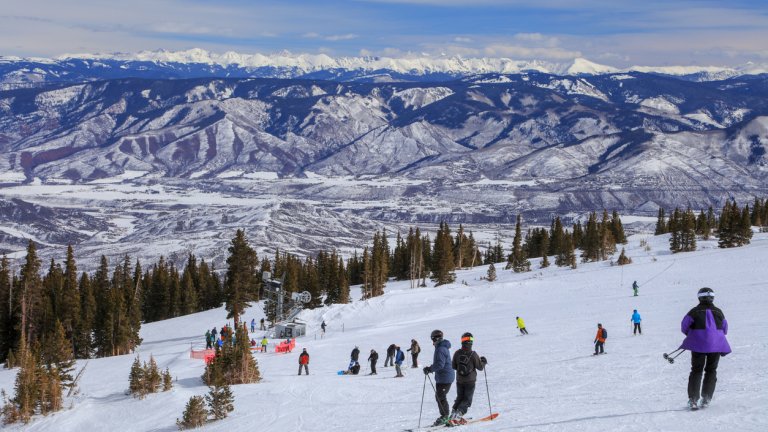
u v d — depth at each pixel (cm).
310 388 3153
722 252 10550
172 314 13412
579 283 9262
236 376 3816
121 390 4075
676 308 5525
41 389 3647
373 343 5672
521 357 3603
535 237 17488
